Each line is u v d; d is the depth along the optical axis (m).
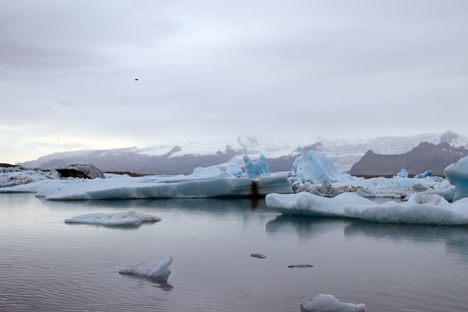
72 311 4.62
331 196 24.20
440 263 6.93
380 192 23.80
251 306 4.82
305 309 4.66
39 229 10.40
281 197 14.11
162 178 27.89
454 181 14.84
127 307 4.75
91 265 6.67
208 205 17.97
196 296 5.14
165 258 6.38
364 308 4.64
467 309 4.74
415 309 4.74
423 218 11.30
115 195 20.86
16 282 5.71
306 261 7.06
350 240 9.06
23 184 29.56
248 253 7.68
